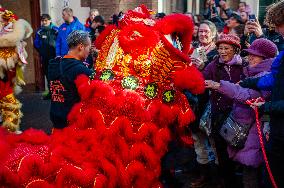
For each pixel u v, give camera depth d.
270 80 3.02
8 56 5.41
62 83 3.57
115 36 2.77
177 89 2.69
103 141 2.45
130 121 2.50
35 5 9.40
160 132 2.58
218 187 4.18
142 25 2.65
